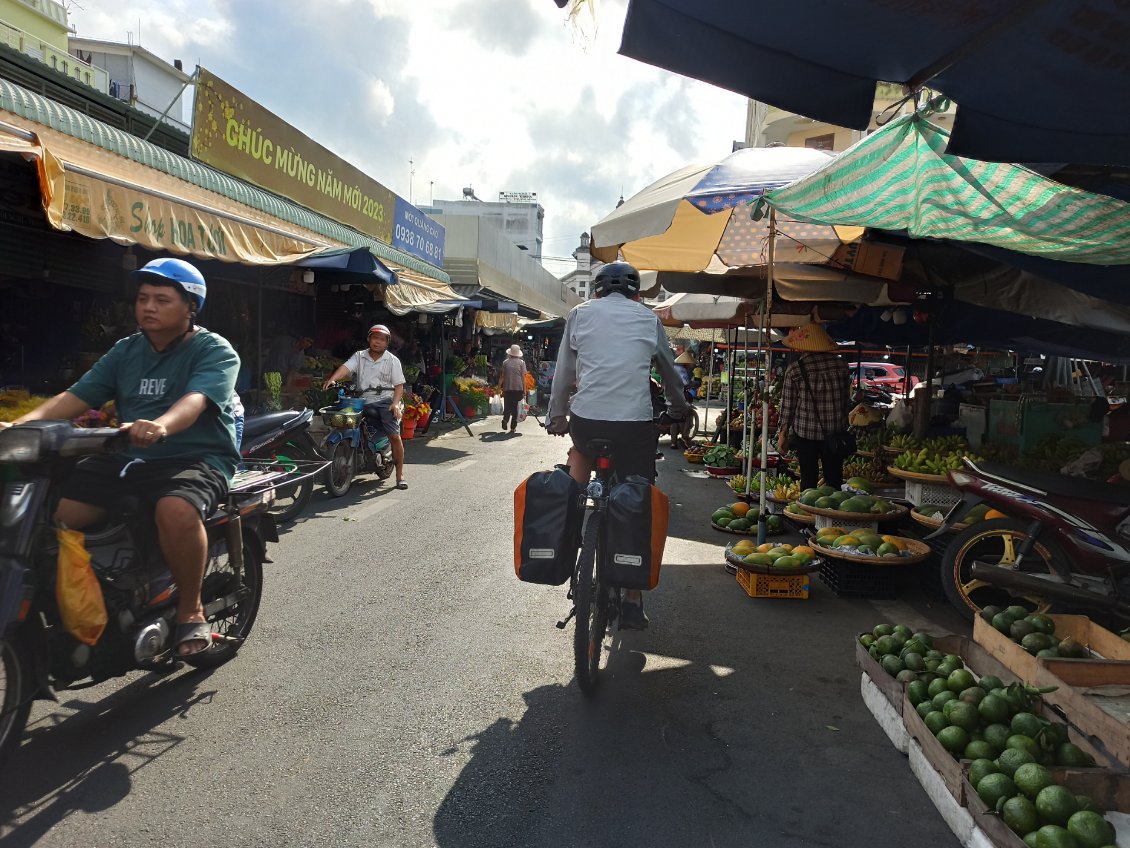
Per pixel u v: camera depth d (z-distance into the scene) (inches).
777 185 218.2
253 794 117.8
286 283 499.5
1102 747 118.5
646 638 191.0
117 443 119.0
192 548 132.1
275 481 175.2
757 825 113.8
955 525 223.0
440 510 333.4
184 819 111.0
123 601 128.9
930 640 154.4
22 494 113.0
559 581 152.3
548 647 181.2
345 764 127.3
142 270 138.9
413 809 115.2
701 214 283.4
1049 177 177.9
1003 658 147.9
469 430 637.9
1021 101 130.1
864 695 156.7
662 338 170.7
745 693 160.1
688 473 483.8
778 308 403.5
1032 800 103.3
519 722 144.0
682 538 300.0
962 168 173.2
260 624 190.9
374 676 162.4
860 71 135.6
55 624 121.5
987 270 309.1
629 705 152.7
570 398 175.3
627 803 118.4
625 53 131.9
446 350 780.0
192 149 408.5
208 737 134.9
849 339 489.4
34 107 297.3
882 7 114.7
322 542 274.1
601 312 169.3
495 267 1064.8
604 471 163.6
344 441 359.9
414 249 787.4
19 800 114.4
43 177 236.7
